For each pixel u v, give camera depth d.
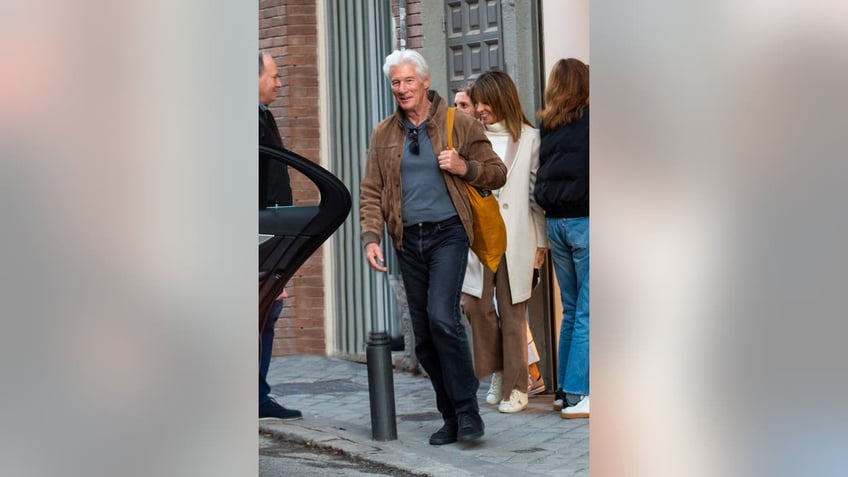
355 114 39.75
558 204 28.03
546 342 32.25
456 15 35.31
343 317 40.59
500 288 29.70
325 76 40.84
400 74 25.05
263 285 22.72
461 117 25.30
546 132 28.08
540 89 33.25
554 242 28.53
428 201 25.02
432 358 26.28
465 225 25.05
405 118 25.38
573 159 27.69
